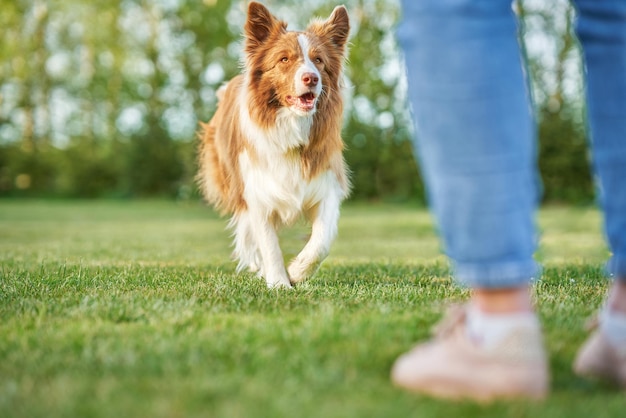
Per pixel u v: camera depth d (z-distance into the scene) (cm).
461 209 176
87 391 180
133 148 2731
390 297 341
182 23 2741
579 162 2222
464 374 183
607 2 188
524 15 2248
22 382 188
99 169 2780
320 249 454
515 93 176
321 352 216
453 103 173
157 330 250
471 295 351
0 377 194
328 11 2480
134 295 338
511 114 175
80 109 2909
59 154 2806
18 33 2803
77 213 1867
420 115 179
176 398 173
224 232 1161
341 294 352
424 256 738
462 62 171
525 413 164
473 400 177
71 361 209
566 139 2225
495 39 174
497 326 184
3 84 2811
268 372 195
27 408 167
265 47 472
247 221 491
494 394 181
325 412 164
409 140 2450
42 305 303
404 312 284
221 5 2728
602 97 193
